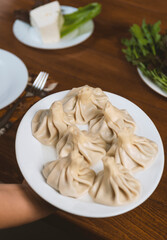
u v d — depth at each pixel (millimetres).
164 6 1049
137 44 866
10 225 635
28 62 889
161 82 779
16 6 1067
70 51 920
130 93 813
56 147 665
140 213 619
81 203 576
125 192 589
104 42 943
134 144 646
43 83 816
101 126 695
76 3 1090
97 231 608
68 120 704
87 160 657
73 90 752
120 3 1066
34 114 697
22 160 623
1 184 647
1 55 833
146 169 626
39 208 631
